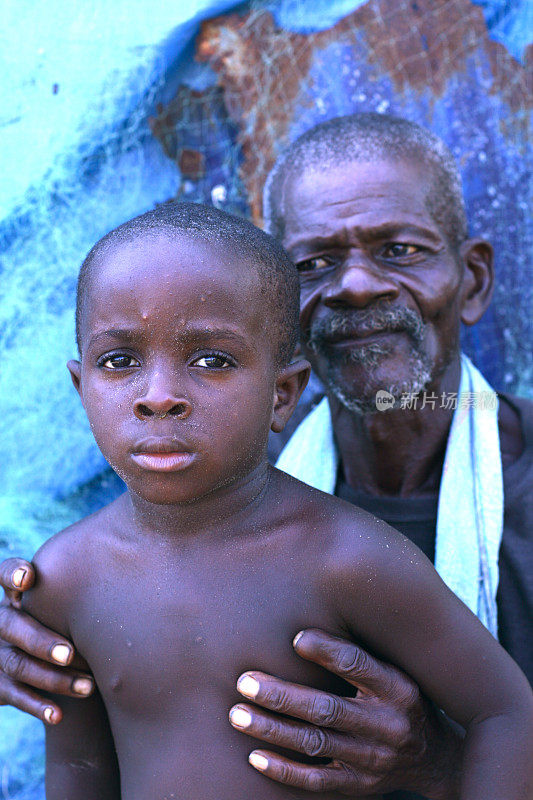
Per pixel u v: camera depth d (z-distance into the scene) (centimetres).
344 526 107
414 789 116
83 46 194
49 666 116
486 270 171
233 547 105
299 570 105
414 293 148
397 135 153
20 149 194
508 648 150
